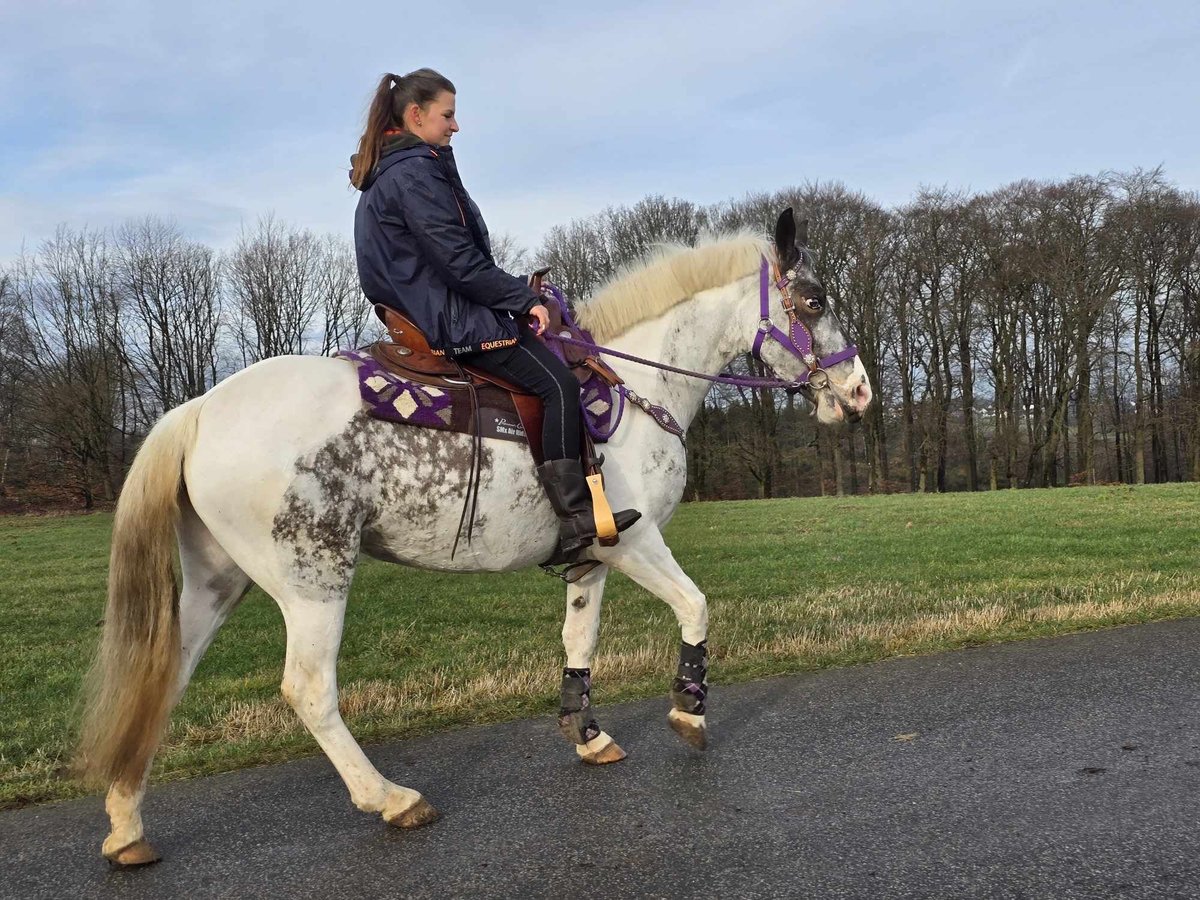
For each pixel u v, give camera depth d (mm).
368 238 3377
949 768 3693
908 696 4781
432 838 3260
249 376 3248
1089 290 33844
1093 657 5336
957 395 37438
